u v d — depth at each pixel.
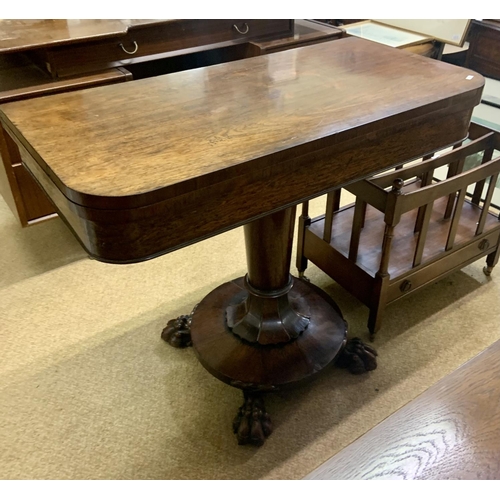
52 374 1.47
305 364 1.36
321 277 1.85
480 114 2.20
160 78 1.20
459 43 2.40
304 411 1.36
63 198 0.84
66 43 1.65
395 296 1.51
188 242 0.86
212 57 2.18
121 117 1.00
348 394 1.40
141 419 1.35
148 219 0.79
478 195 1.79
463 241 1.60
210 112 1.02
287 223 1.26
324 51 1.39
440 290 1.76
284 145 0.89
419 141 1.11
